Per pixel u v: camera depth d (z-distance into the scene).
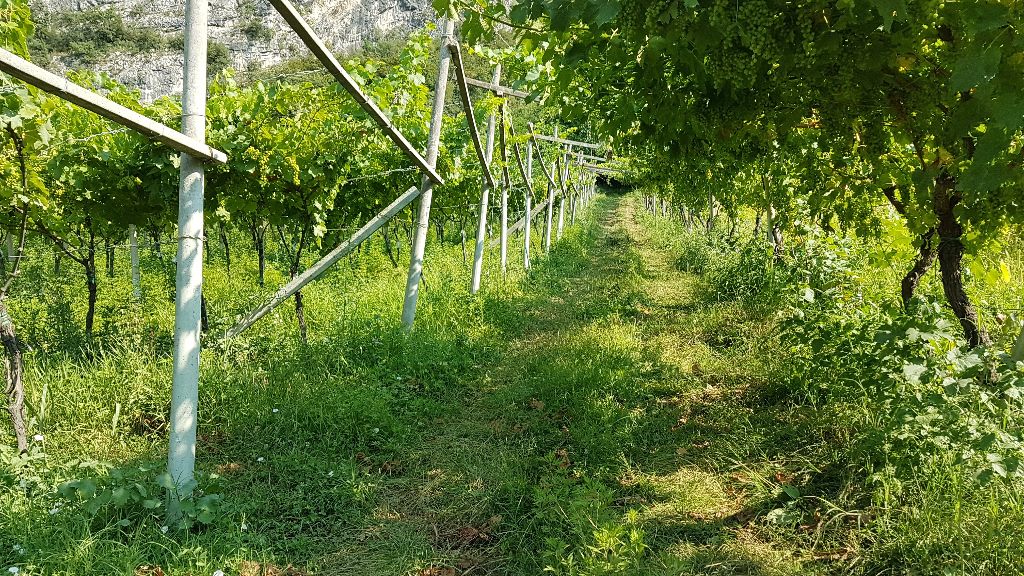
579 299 9.72
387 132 4.93
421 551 3.18
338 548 3.20
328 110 6.53
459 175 11.09
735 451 4.08
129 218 6.18
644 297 9.59
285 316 6.79
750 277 8.40
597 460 4.13
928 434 3.18
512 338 7.43
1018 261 6.77
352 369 5.40
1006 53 1.98
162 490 3.18
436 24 7.23
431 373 5.67
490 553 3.18
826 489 3.58
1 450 3.37
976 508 2.80
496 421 4.86
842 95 3.13
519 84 4.77
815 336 4.61
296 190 6.67
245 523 3.28
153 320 6.09
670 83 3.66
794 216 7.14
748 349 6.10
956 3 2.32
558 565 2.81
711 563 2.99
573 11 2.60
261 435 4.23
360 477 3.88
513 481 3.76
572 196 23.88
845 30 2.65
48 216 5.68
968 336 3.92
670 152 4.27
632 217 34.22
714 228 12.94
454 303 8.02
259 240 7.46
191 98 3.07
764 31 2.50
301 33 3.16
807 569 2.93
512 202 18.11
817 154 4.50
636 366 5.88
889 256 5.11
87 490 2.84
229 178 6.16
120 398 4.36
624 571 2.71
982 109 2.49
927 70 2.98
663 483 3.83
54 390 4.30
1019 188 2.88
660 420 4.71
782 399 4.87
